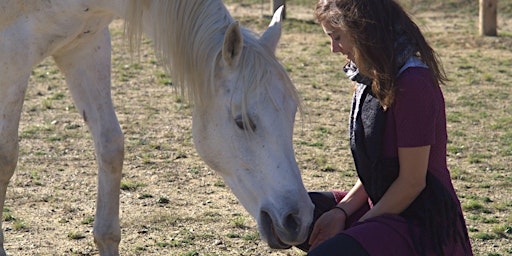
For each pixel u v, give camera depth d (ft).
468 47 39.29
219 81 9.17
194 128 9.71
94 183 18.47
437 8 51.67
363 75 8.68
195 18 9.43
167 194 17.63
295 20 45.42
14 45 11.14
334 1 8.53
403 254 8.39
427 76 8.39
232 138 9.18
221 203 17.10
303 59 35.55
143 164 19.99
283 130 8.90
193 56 9.36
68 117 24.82
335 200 10.14
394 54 8.35
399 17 8.52
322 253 8.23
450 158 20.94
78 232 15.11
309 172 19.51
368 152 8.77
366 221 8.53
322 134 23.26
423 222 8.52
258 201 9.16
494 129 24.09
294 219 8.80
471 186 18.43
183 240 14.73
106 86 12.10
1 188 11.85
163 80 30.27
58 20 11.22
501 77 32.30
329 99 28.09
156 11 9.78
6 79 11.28
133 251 14.14
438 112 8.43
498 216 16.26
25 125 23.67
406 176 8.41
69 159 20.38
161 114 25.45
